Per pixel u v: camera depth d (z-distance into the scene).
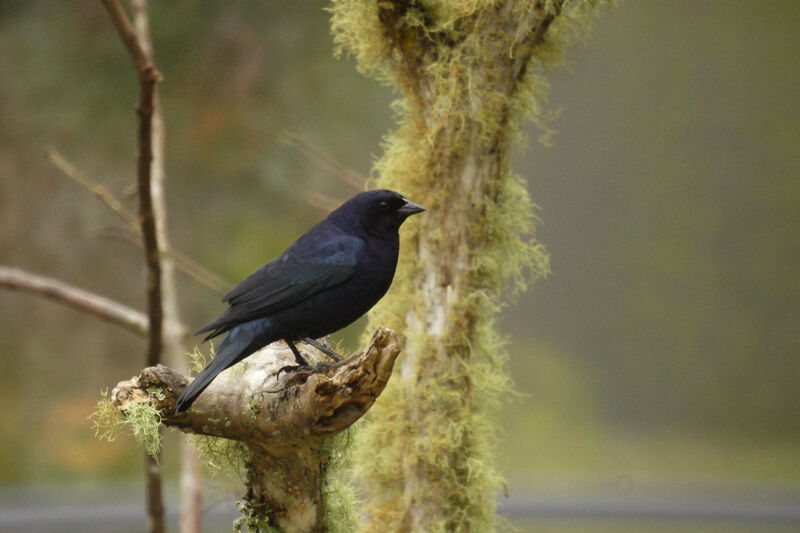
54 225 17.92
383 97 15.71
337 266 5.30
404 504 5.29
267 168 15.14
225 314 5.18
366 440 5.38
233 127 15.00
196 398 4.35
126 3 14.02
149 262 6.27
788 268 30.48
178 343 7.64
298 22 14.91
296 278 5.27
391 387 5.38
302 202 15.86
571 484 13.93
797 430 28.28
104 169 16.66
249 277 5.34
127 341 19.36
